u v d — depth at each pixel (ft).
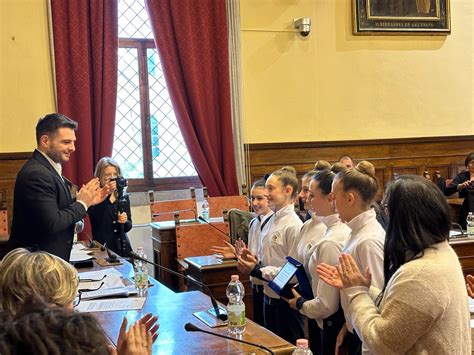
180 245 16.57
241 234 16.37
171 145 24.50
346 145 25.81
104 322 8.43
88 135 21.80
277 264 11.42
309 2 25.27
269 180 11.55
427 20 26.63
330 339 8.95
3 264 6.25
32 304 3.52
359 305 6.52
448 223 6.03
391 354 5.90
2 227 19.69
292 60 25.14
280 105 25.04
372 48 26.22
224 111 23.76
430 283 5.74
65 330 2.96
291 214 11.51
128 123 23.86
